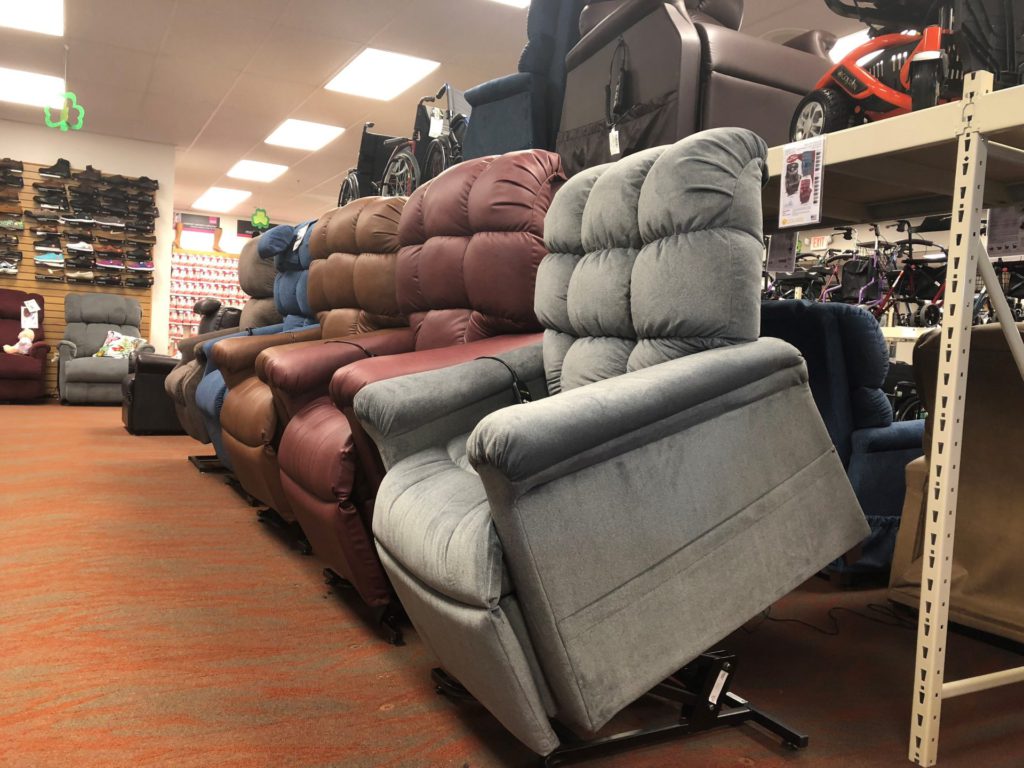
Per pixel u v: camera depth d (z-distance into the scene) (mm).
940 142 1291
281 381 2285
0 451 4785
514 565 1100
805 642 1932
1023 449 1896
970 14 1398
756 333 1437
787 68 2166
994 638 1970
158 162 9961
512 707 1161
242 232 15320
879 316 5090
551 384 1834
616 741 1336
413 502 1398
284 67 7219
